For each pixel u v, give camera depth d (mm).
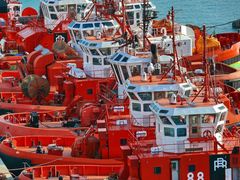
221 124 124375
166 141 123438
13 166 146500
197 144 122375
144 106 139875
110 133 140125
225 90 164375
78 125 159000
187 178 121875
